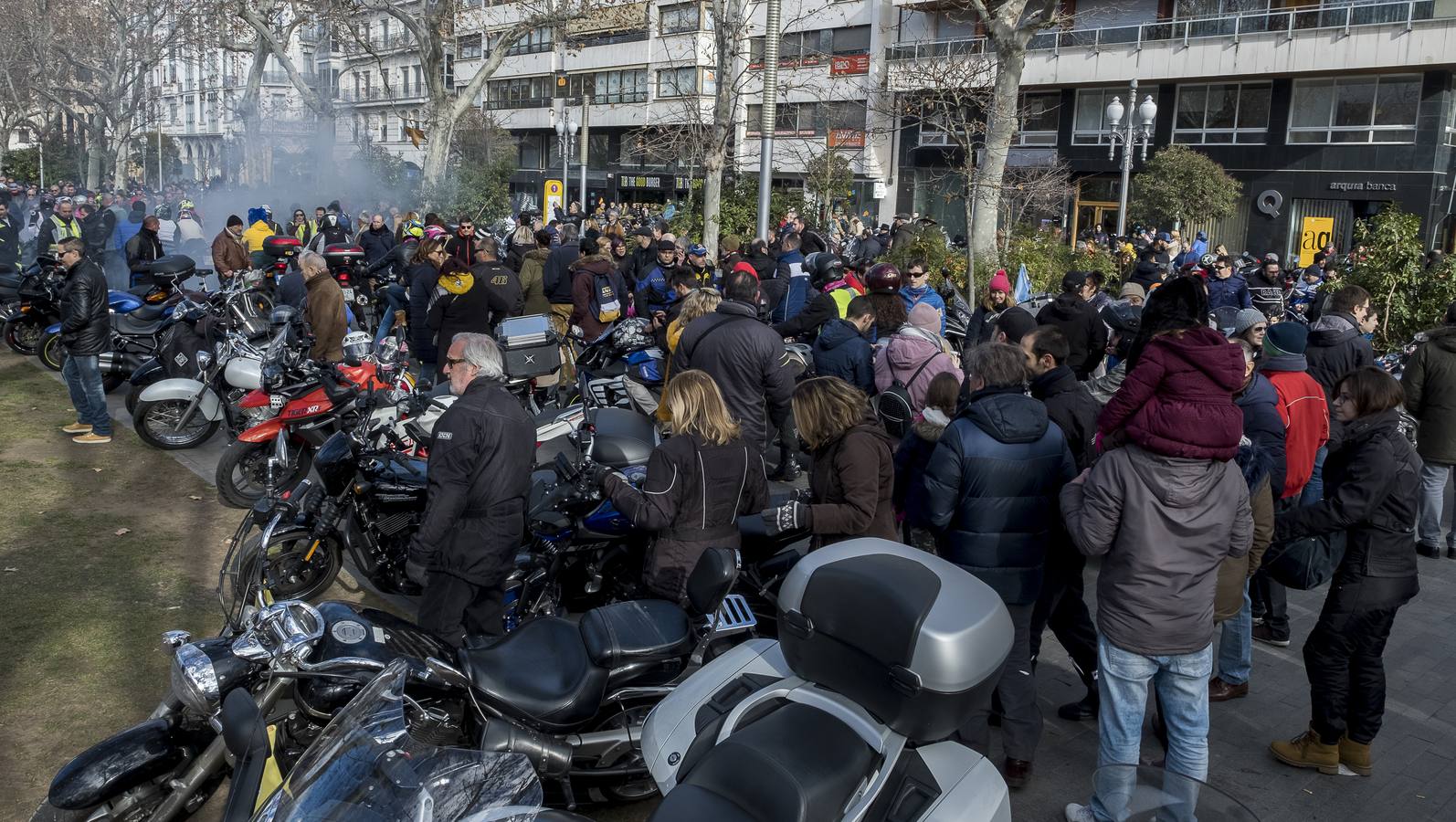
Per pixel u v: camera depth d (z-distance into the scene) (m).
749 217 23.19
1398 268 12.03
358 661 3.39
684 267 9.63
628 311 10.88
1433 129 28.86
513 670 3.73
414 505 5.47
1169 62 32.78
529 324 7.82
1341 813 4.25
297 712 3.57
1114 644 3.69
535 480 5.59
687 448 4.50
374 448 5.49
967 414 4.29
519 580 5.27
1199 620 3.63
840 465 4.45
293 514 5.43
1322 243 31.00
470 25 39.69
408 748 2.74
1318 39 29.84
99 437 8.95
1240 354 3.54
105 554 6.41
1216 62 31.84
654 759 3.26
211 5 34.34
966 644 2.93
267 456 7.12
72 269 8.67
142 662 5.08
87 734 4.43
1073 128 36.22
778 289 11.53
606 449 5.74
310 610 3.43
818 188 30.81
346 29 31.09
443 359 9.32
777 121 42.56
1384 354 11.36
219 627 5.50
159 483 7.87
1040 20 16.66
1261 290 12.12
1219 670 5.26
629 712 3.99
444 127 27.42
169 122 75.88
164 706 3.52
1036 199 22.62
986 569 4.23
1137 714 3.71
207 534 6.82
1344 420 4.34
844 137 38.75
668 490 4.48
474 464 4.52
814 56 41.25
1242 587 4.28
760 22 38.59
